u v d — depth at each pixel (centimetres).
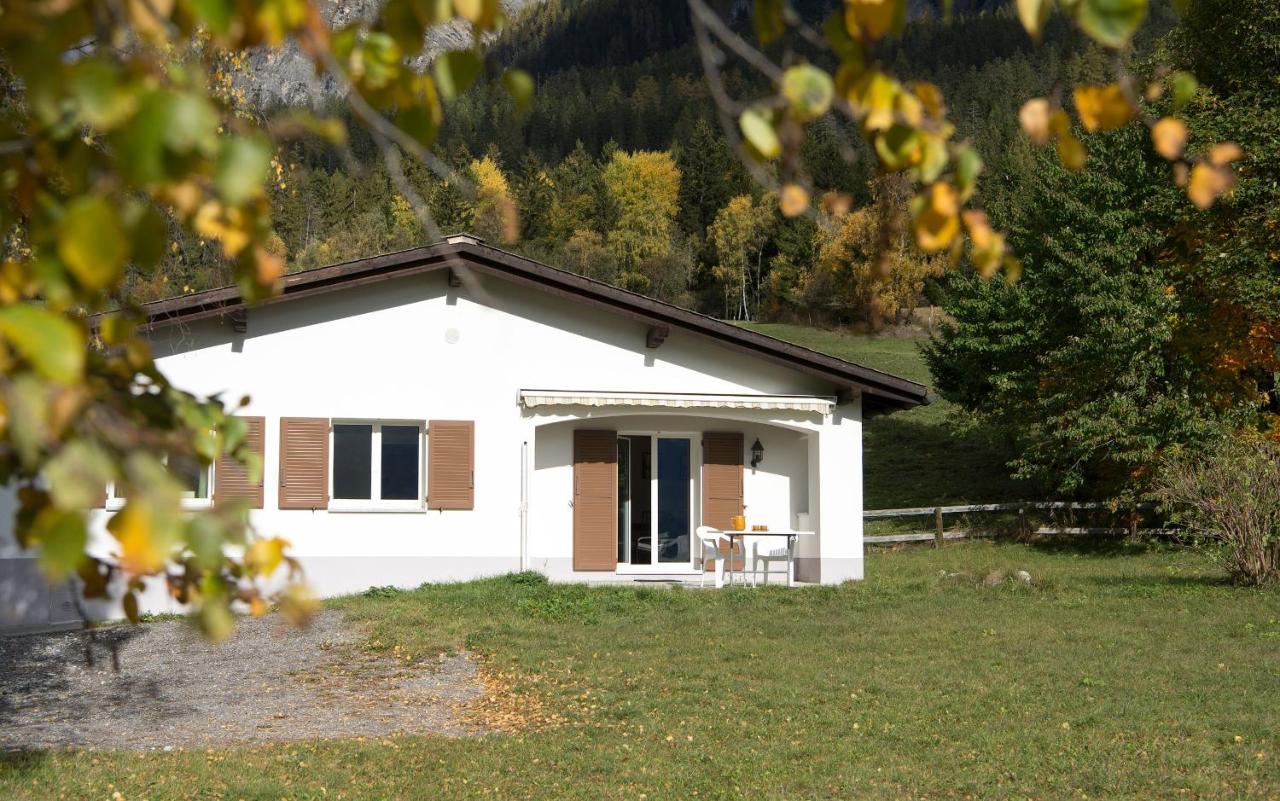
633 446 1980
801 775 834
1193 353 2500
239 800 780
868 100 202
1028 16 185
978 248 212
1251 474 1709
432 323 1759
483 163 8956
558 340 1817
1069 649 1272
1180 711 984
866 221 6103
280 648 1340
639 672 1189
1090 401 2583
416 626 1432
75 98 148
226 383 1664
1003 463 3672
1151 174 2594
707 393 1873
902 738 929
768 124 204
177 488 151
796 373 1909
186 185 172
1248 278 2359
